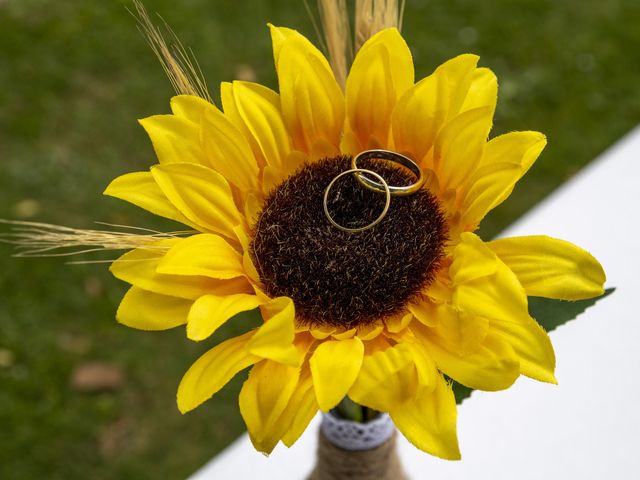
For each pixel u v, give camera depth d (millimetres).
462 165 185
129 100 635
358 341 175
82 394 511
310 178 201
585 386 291
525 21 664
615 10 670
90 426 500
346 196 198
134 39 662
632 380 291
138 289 178
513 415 289
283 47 194
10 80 647
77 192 588
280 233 195
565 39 654
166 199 187
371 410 210
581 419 286
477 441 286
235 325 527
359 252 190
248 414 167
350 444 214
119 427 501
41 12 682
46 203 583
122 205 580
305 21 668
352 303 189
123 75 648
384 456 223
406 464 285
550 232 330
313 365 169
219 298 173
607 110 619
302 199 198
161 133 188
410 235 192
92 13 678
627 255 318
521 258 172
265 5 676
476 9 669
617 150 352
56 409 503
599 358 296
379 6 200
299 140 204
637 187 338
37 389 509
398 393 164
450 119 190
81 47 661
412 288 191
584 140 603
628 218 329
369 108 197
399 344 170
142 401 508
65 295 541
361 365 169
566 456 281
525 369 168
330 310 190
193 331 164
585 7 672
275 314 169
